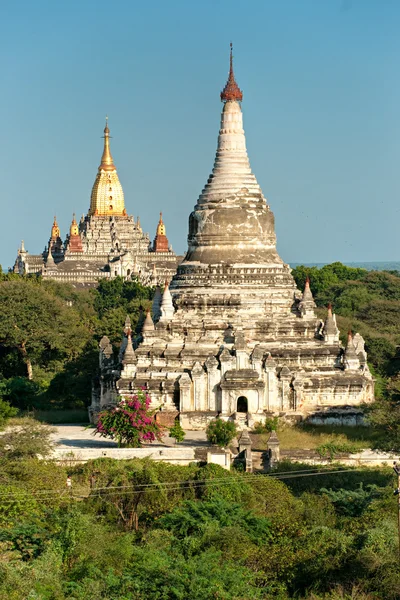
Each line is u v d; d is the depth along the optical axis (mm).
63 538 104375
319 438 146625
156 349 164875
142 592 93688
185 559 100188
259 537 106812
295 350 164000
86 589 93750
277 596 96188
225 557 101312
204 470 119500
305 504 115250
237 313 168750
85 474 121625
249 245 172500
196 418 158750
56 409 186000
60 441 146500
